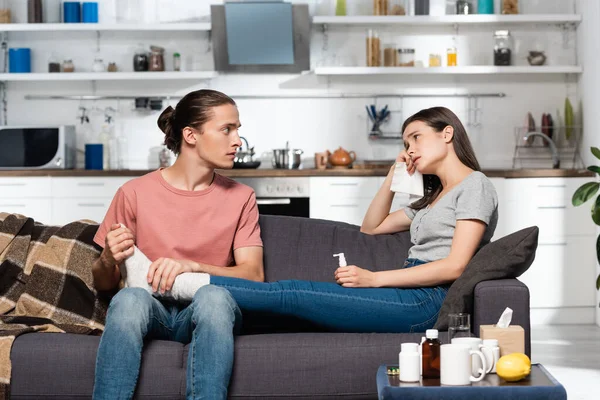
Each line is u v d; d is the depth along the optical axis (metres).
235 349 2.88
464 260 3.11
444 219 3.26
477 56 7.25
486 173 6.51
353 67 6.99
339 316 3.04
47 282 3.39
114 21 7.25
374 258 3.54
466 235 3.15
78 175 6.66
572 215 6.49
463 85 7.25
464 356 2.36
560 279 6.50
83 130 7.30
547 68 6.96
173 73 7.02
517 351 2.60
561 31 7.22
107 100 7.32
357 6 7.22
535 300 6.52
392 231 3.62
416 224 3.39
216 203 3.34
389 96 7.25
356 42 7.25
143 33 7.29
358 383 2.88
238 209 3.37
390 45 7.10
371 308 3.04
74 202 6.67
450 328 2.62
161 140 7.31
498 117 7.25
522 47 7.23
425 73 7.05
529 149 7.19
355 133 7.27
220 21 6.99
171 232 3.30
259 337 2.94
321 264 3.55
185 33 7.29
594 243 6.48
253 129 7.28
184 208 3.31
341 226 3.70
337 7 7.11
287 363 2.88
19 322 3.22
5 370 2.85
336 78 7.25
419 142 3.37
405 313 3.05
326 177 6.58
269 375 2.87
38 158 6.79
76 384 2.86
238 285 2.99
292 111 7.26
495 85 7.25
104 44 7.30
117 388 2.72
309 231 3.64
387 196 3.62
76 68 7.29
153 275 3.07
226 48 7.07
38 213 6.67
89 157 6.99
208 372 2.73
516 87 7.24
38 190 6.66
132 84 7.32
